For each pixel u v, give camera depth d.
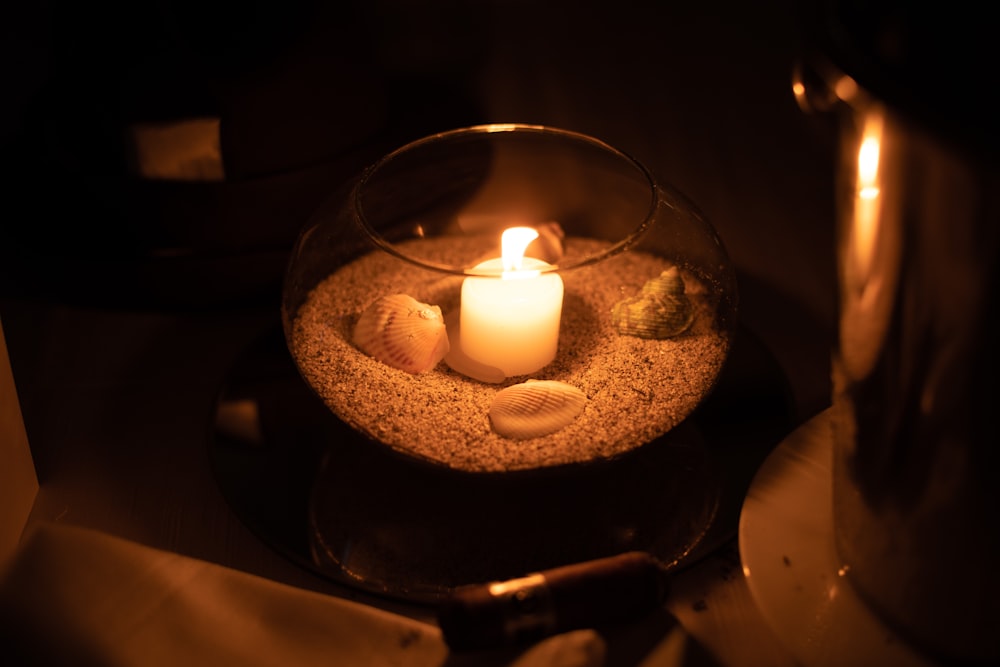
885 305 0.39
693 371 0.55
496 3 0.97
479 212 0.65
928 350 0.38
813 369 0.63
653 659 0.46
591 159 0.59
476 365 0.56
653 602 0.46
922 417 0.39
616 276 0.64
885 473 0.42
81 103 0.64
